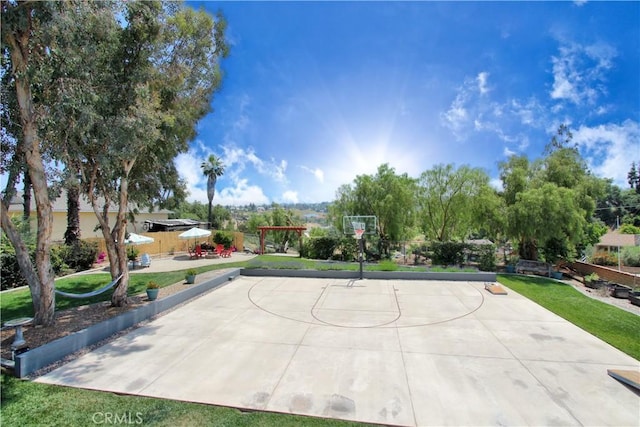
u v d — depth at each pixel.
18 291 10.91
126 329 7.89
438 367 5.84
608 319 8.70
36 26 6.28
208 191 32.88
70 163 7.28
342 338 7.33
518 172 17.94
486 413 4.40
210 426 4.09
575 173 19.02
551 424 4.15
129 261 17.14
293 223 35.09
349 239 20.06
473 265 17.03
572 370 5.71
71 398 4.74
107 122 7.29
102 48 7.11
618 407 4.54
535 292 11.89
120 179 9.09
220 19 10.18
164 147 9.70
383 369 5.77
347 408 4.52
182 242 24.80
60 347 6.12
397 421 4.22
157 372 5.62
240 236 27.27
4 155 7.24
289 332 7.73
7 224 6.93
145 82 8.17
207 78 10.52
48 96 6.89
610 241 27.62
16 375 5.38
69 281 12.43
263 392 4.96
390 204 20.02
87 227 23.11
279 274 15.16
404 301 10.60
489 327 8.04
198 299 10.95
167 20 8.71
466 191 18.88
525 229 16.25
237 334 7.59
